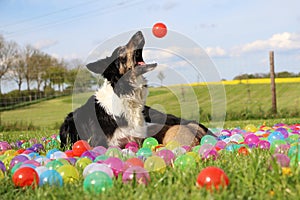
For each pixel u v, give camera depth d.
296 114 5.18
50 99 8.68
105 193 1.05
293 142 1.68
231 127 3.23
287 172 1.12
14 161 1.44
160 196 1.01
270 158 1.23
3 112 8.62
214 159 1.43
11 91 9.45
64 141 2.12
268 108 5.74
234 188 1.04
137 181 1.13
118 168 1.24
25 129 5.49
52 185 1.15
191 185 1.06
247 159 1.34
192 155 1.40
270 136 1.85
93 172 1.12
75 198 1.02
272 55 5.58
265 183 1.07
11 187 1.18
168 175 1.16
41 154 1.81
